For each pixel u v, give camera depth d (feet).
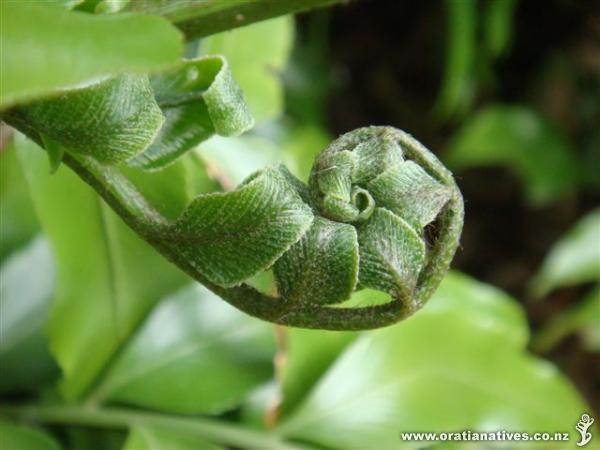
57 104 0.64
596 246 1.90
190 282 1.17
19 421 1.14
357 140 0.69
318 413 1.17
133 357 1.15
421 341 1.22
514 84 3.30
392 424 1.17
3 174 1.22
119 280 1.12
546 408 1.24
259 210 0.64
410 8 3.28
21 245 1.26
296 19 2.93
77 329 1.11
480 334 1.23
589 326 2.07
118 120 0.65
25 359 1.18
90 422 1.15
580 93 3.21
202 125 0.72
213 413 1.14
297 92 2.90
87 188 1.04
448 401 1.21
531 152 3.01
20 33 0.54
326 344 1.20
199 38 0.74
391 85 3.42
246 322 1.18
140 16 0.55
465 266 3.40
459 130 3.38
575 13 3.12
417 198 0.67
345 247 0.65
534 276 3.34
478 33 2.65
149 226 0.67
